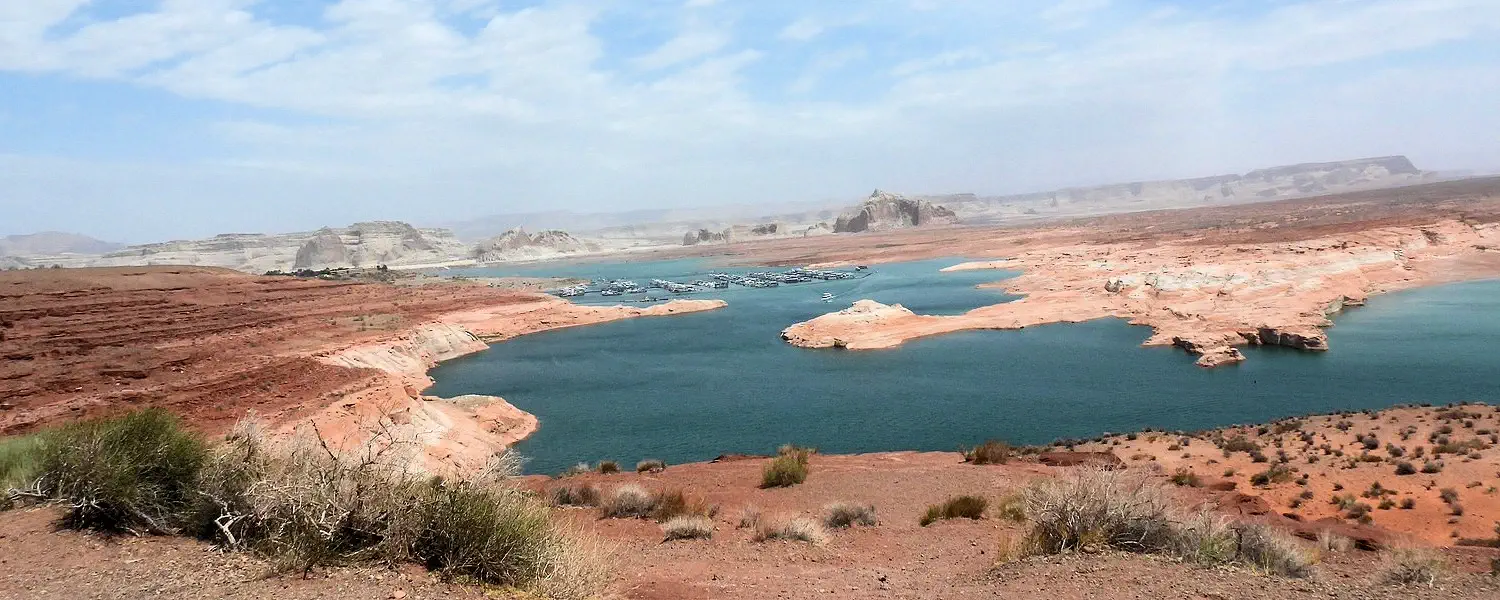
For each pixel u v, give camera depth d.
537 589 7.73
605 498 18.86
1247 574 8.50
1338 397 42.25
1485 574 9.69
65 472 8.30
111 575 6.46
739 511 18.75
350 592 6.48
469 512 7.77
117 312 59.94
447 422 35.47
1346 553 13.63
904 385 50.38
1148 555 9.26
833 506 17.19
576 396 51.31
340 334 60.69
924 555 13.12
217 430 27.23
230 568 6.78
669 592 9.70
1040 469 24.89
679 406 47.22
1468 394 41.28
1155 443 31.17
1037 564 9.23
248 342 52.72
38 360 43.09
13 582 6.20
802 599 9.41
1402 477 22.83
